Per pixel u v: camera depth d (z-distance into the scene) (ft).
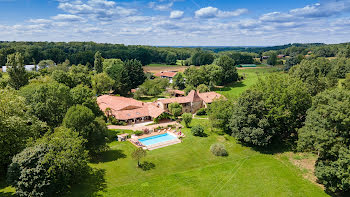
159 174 147.02
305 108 200.34
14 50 568.82
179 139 205.77
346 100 132.77
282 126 199.62
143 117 264.11
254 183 141.79
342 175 116.67
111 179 136.67
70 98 191.21
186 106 308.60
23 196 105.40
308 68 261.85
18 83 258.16
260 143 183.52
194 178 144.87
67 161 112.27
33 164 107.86
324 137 130.93
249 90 204.33
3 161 120.16
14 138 125.39
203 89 393.70
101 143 160.25
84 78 359.87
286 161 171.22
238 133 195.00
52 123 175.22
